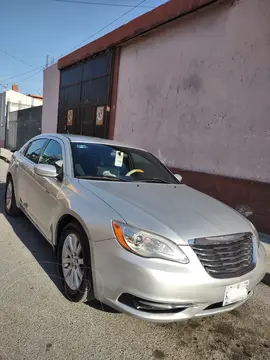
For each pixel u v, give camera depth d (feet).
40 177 12.80
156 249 7.79
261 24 18.17
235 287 8.32
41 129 52.49
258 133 18.33
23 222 16.88
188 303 7.72
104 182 10.95
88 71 36.99
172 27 24.58
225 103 20.33
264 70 18.03
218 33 20.77
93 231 8.54
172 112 24.63
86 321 8.80
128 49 29.96
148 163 14.07
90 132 36.63
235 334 9.09
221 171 20.58
